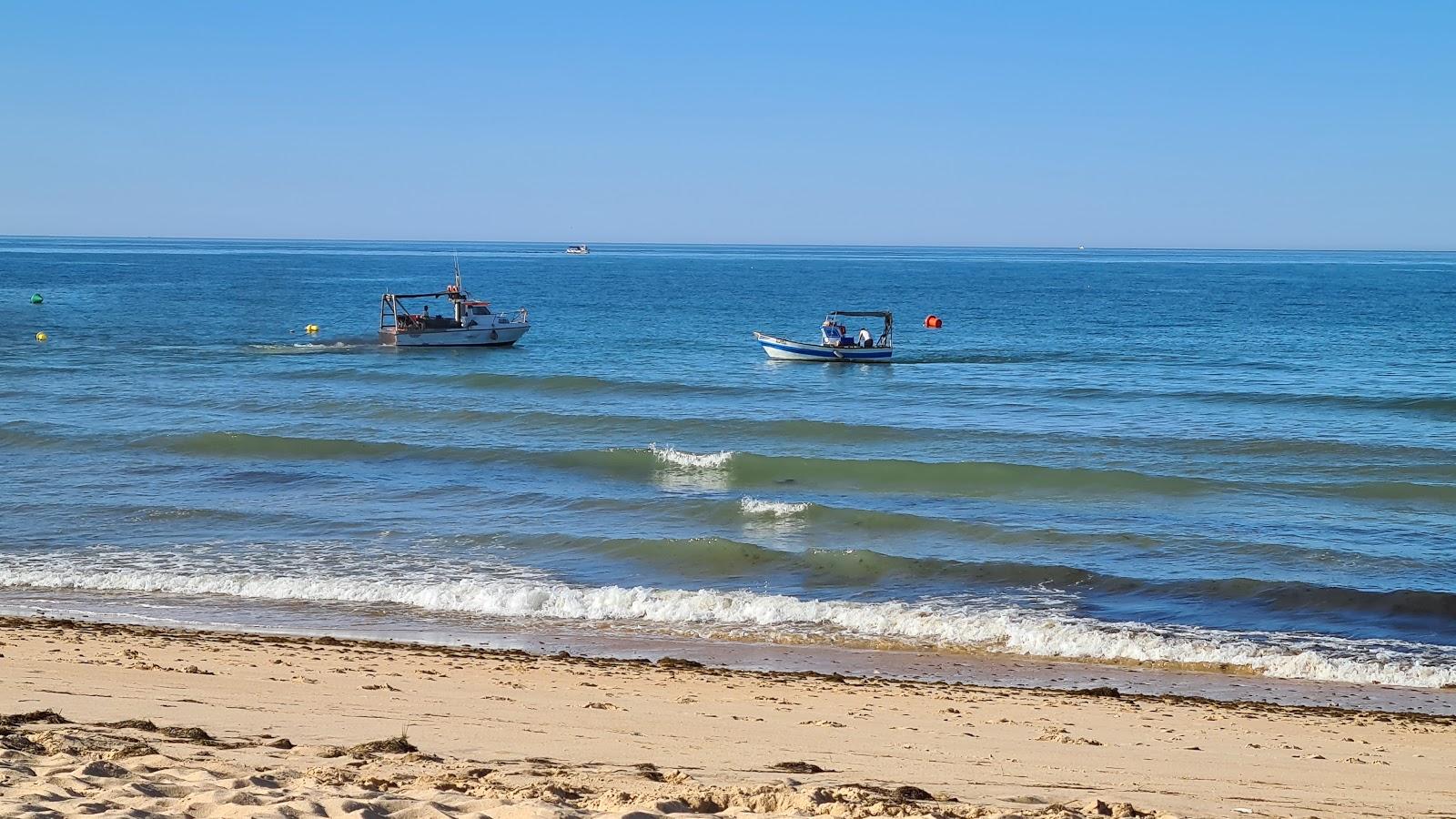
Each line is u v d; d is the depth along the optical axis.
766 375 50.22
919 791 8.38
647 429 36.72
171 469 29.86
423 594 19.98
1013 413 39.97
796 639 18.27
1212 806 9.05
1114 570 21.91
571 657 16.58
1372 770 11.44
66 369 49.59
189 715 10.84
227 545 22.88
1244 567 22.09
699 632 18.58
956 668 16.95
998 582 21.14
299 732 10.27
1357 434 35.53
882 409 41.00
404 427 36.53
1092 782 9.86
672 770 9.19
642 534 24.00
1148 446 33.75
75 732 9.20
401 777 8.02
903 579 21.38
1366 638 18.41
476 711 12.13
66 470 29.56
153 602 19.36
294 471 29.80
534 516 25.52
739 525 25.08
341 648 16.20
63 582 20.31
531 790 7.64
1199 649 17.72
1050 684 16.22
